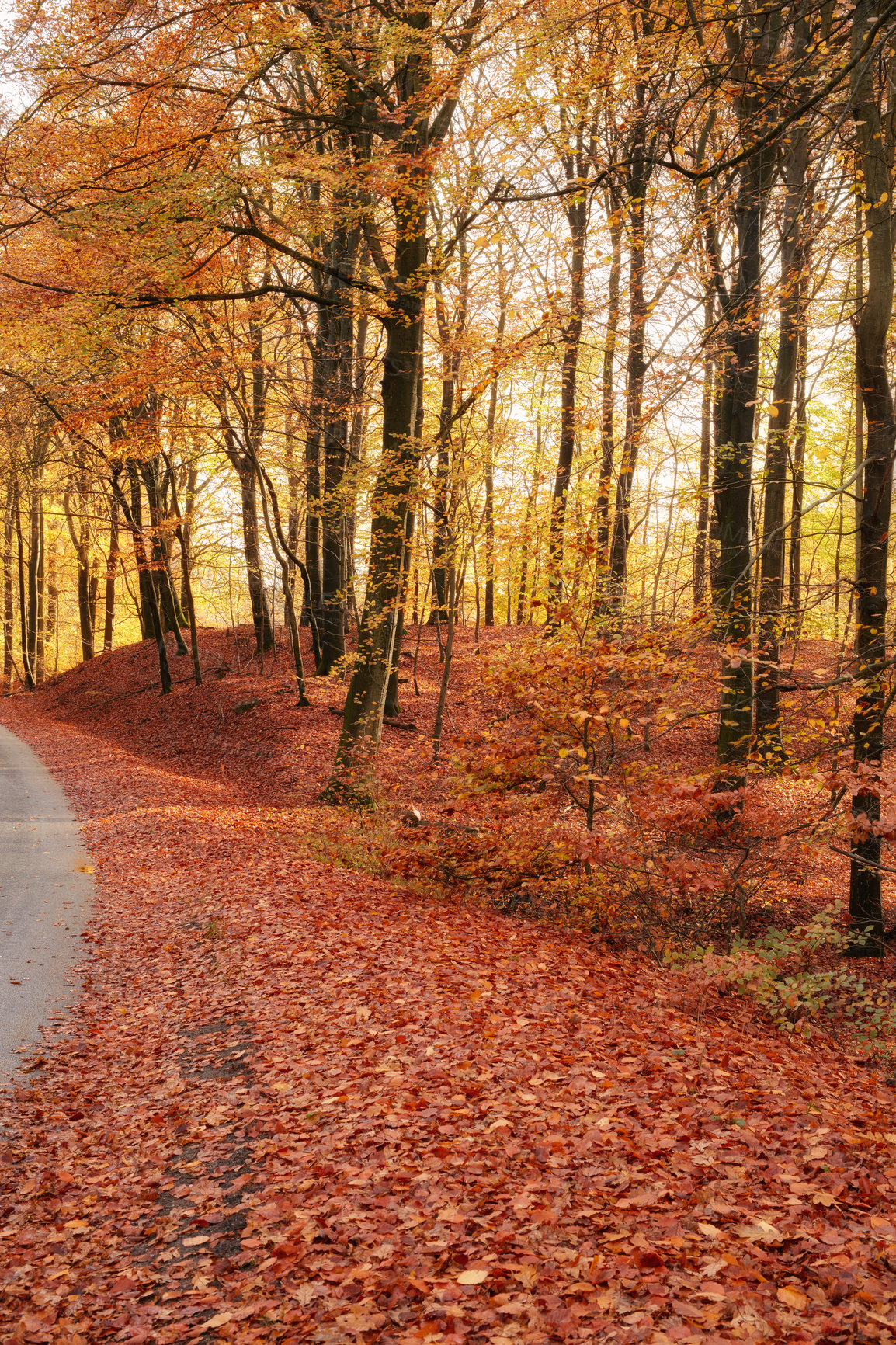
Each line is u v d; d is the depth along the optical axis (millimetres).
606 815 11734
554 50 11992
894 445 9750
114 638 56781
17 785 22844
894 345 13352
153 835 16141
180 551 35781
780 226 12078
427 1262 3777
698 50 9844
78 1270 4309
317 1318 3547
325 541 25656
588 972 8352
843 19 7387
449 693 25125
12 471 29641
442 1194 4301
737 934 9938
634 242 11102
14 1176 5387
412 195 14406
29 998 8633
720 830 9578
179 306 15742
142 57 12422
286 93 18359
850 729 9039
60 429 18109
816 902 11891
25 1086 6664
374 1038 6590
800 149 11289
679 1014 7332
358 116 15648
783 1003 8297
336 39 13422
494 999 7238
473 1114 5129
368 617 17172
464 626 33031
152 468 27891
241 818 17203
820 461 26828
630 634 11148
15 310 14062
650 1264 3533
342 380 21469
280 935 9648
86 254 13414
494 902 11734
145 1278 4156
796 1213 3830
